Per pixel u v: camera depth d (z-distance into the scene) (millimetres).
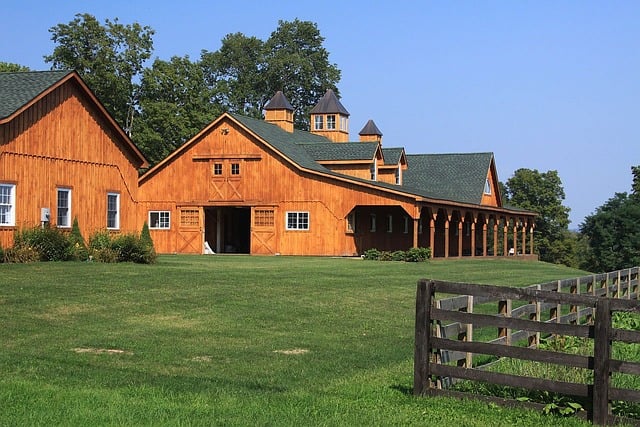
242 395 10094
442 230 54562
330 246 42844
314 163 46469
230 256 40812
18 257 25250
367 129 61375
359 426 8828
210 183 45500
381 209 47438
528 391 10414
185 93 64625
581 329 9586
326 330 15836
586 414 9547
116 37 62094
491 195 58281
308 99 92062
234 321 16203
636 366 9188
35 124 28000
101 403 9328
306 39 92688
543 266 42750
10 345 13008
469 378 10172
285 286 21844
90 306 16969
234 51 91562
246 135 44844
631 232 70875
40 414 8727
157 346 13430
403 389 10891
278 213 44062
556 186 81250
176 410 9141
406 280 26391
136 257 28266
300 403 9773
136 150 33406
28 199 27656
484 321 10156
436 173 57594
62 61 60094
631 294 24062
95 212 31219
